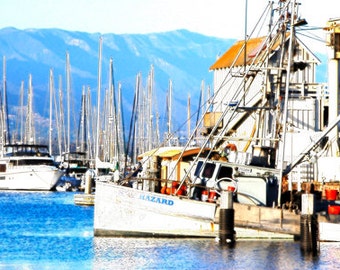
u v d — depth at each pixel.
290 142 146.50
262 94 130.62
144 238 111.06
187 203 109.94
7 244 116.44
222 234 107.06
